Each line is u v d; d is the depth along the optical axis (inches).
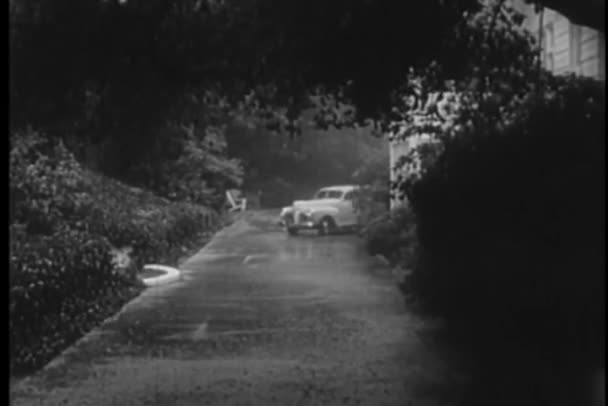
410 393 414.3
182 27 404.8
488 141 537.3
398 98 496.4
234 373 468.1
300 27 407.2
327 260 1110.4
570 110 479.2
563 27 750.5
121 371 480.1
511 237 491.8
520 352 473.1
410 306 690.2
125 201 1080.2
